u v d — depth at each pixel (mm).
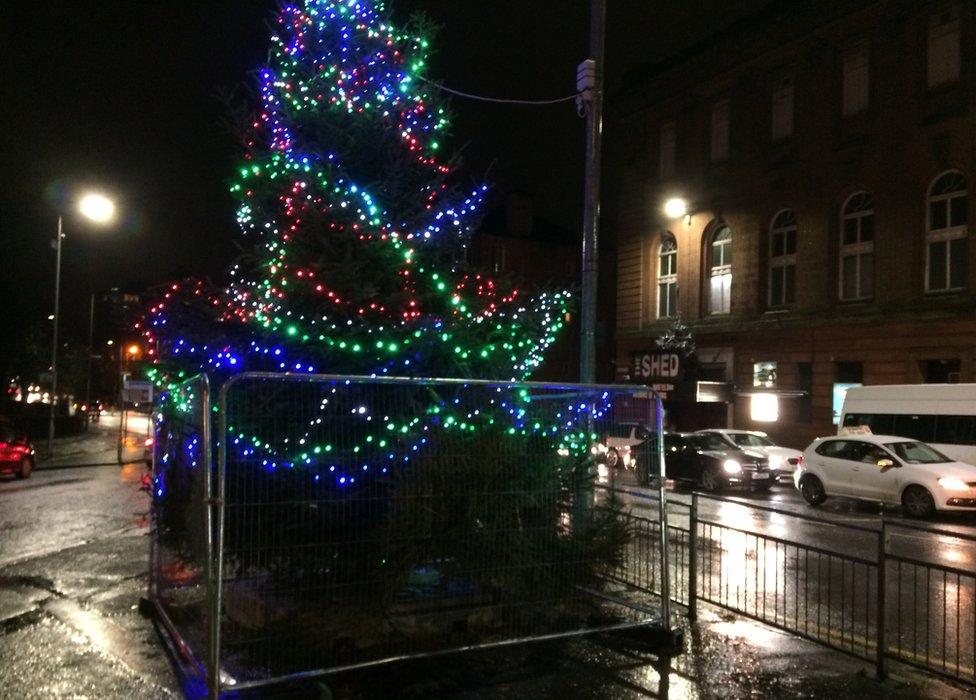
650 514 7582
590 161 10430
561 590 6465
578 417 6730
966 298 24688
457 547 6070
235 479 5551
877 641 6199
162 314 7043
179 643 6262
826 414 28891
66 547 11586
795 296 30484
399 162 7223
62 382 58219
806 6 29766
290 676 5281
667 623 6672
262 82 7395
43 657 6363
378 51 7457
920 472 16516
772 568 10680
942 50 25719
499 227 57094
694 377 32094
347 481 5816
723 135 34031
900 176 26641
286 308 6738
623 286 39031
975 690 5848
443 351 6988
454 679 5812
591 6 10484
